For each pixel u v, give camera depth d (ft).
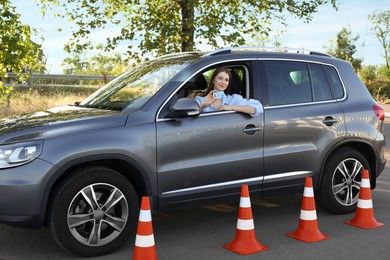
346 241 16.11
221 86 16.71
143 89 16.66
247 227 15.24
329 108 18.58
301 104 18.10
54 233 14.01
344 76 19.54
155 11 45.96
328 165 18.56
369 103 19.69
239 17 46.39
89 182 14.24
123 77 18.79
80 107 17.28
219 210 19.98
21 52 46.93
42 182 13.62
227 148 16.34
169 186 15.52
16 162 13.62
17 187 13.47
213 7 47.44
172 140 15.42
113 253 14.89
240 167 16.57
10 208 13.55
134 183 15.75
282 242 16.02
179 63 17.31
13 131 14.42
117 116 15.11
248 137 16.69
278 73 17.99
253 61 17.63
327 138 18.29
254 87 17.38
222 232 17.13
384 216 19.15
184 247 15.56
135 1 48.60
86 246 14.38
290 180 17.66
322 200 18.80
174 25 46.01
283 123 17.38
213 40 45.29
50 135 14.08
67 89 73.46
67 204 13.98
